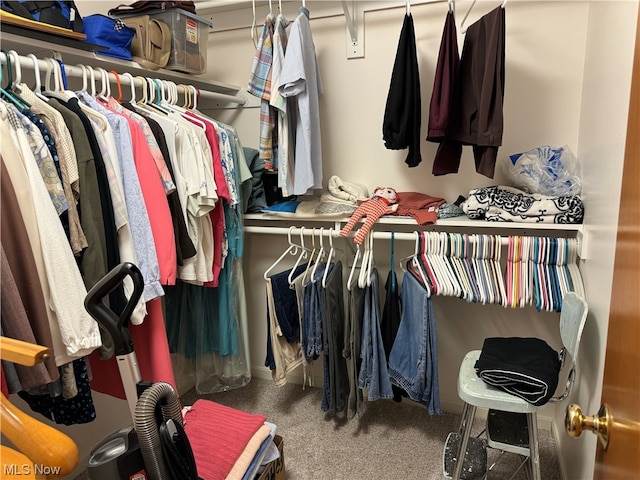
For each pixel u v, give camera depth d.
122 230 1.29
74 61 1.48
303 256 2.09
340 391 1.88
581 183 1.64
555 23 1.71
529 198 1.66
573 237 1.77
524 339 1.55
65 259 1.08
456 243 1.73
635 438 0.59
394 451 1.84
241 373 2.02
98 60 1.46
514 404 1.28
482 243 1.70
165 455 0.76
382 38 1.93
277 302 1.84
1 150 0.99
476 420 2.02
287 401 2.22
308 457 1.81
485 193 1.72
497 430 1.47
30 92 1.18
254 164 2.05
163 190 1.40
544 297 1.60
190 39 1.81
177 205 1.50
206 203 1.58
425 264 1.74
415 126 1.68
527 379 1.28
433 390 1.67
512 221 1.67
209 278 1.70
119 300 1.27
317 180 1.86
